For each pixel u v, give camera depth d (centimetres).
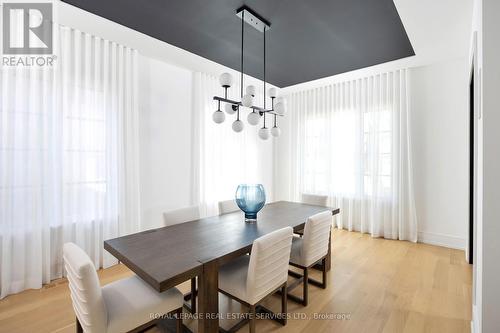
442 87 363
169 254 164
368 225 430
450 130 360
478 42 164
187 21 254
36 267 251
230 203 308
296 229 233
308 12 236
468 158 319
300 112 508
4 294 235
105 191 299
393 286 256
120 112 308
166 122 365
